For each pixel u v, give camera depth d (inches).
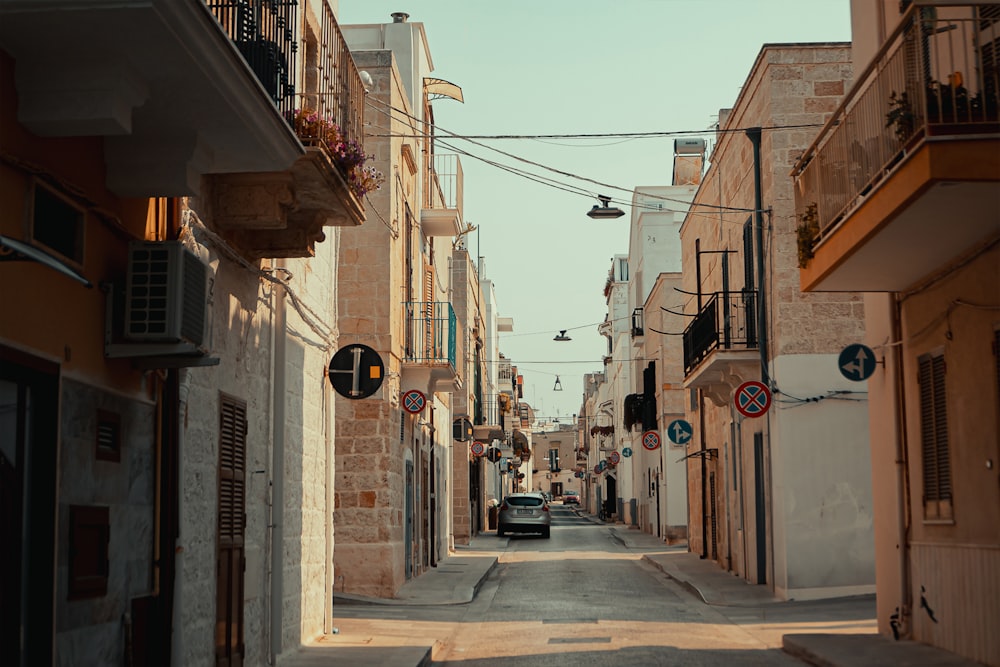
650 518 1878.7
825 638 529.3
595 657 501.4
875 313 578.9
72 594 272.2
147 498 327.3
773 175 793.6
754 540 884.0
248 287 441.1
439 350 953.5
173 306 293.4
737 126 917.8
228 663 406.9
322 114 419.5
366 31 1071.0
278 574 477.1
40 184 256.4
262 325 465.1
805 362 782.5
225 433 407.2
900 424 541.3
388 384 814.5
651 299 1686.8
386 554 805.2
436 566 1105.4
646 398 1679.4
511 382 3472.0
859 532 770.8
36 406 260.8
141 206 323.0
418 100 1065.5
